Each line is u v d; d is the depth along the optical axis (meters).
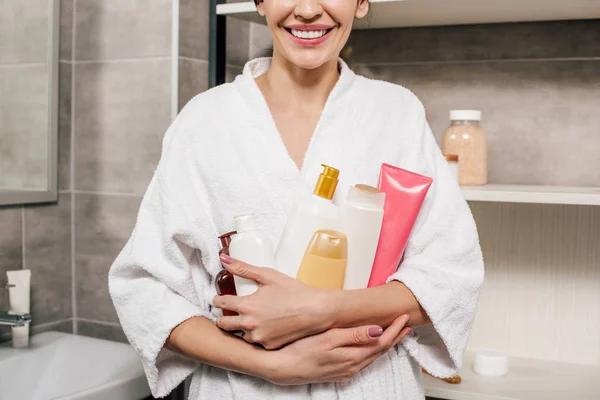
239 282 0.88
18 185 1.48
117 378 1.25
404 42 1.58
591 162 1.46
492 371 1.43
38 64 1.51
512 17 1.44
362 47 1.62
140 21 1.50
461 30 1.53
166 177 0.98
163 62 1.48
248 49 1.68
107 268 1.60
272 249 0.89
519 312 1.55
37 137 1.52
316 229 0.87
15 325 1.32
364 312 0.85
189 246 0.97
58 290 1.61
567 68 1.46
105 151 1.58
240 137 0.97
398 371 0.95
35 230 1.54
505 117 1.51
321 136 0.97
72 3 1.60
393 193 0.91
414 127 1.01
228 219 0.96
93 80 1.58
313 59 0.93
